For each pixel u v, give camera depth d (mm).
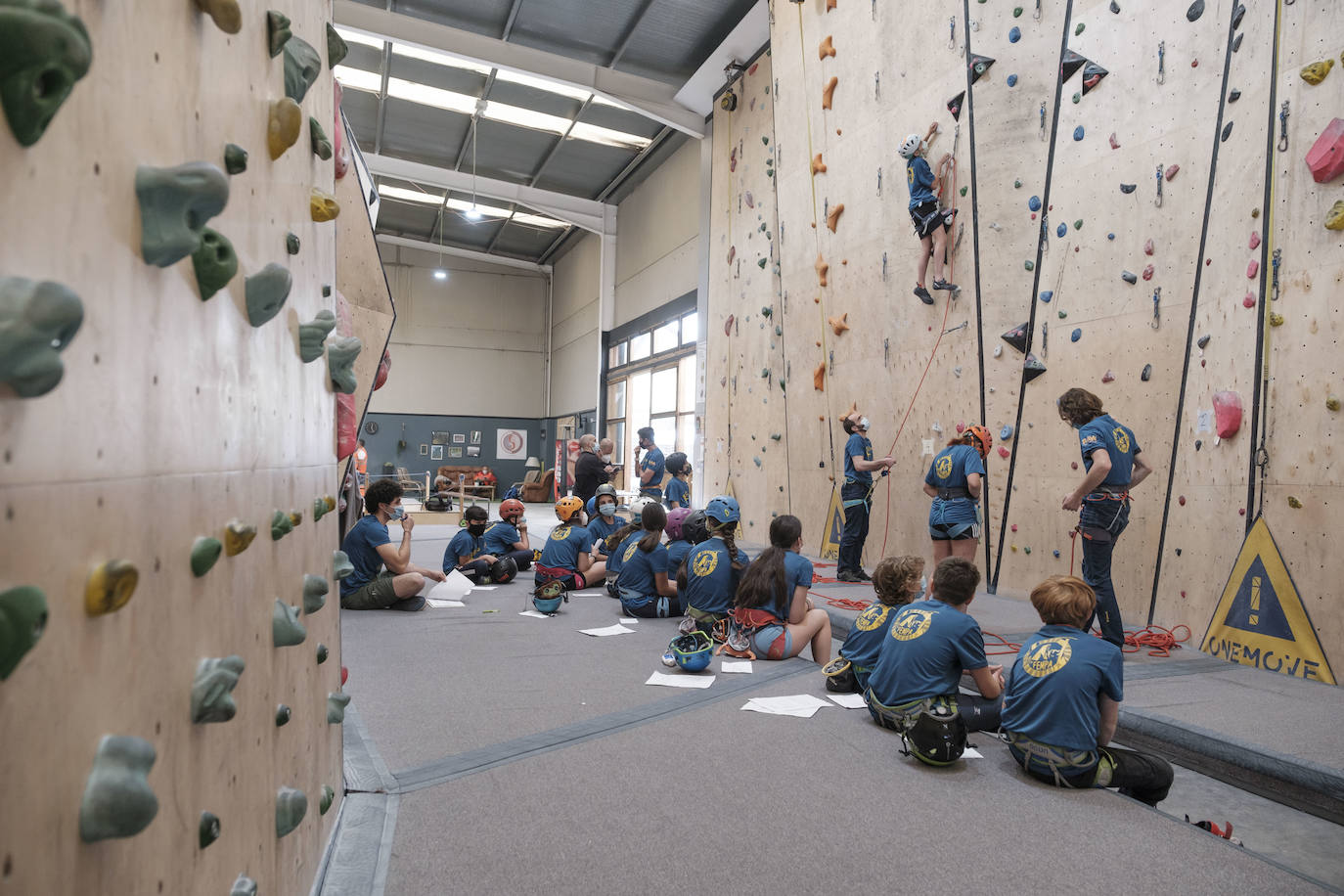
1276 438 3799
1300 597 3635
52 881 521
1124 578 4770
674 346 14023
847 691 3264
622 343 16609
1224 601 4035
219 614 924
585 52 11000
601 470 8742
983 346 5844
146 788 615
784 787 2297
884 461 6129
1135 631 4488
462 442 22109
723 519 4316
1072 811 2172
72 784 555
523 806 2129
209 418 881
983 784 2359
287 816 1214
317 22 1651
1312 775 2447
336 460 1867
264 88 1104
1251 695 3264
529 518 14977
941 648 2713
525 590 6152
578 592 6070
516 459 22578
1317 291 3621
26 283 442
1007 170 5688
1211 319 4250
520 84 11992
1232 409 4023
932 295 6332
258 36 1068
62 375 481
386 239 21078
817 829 2033
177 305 775
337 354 1739
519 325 22750
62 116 533
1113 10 4992
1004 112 5715
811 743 2670
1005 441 5676
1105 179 5012
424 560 7980
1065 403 3914
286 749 1300
